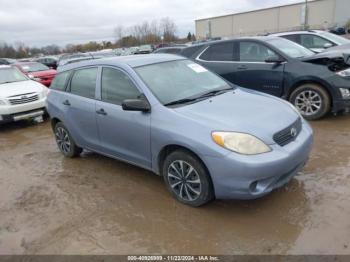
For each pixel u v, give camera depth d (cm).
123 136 416
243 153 314
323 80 603
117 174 471
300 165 363
